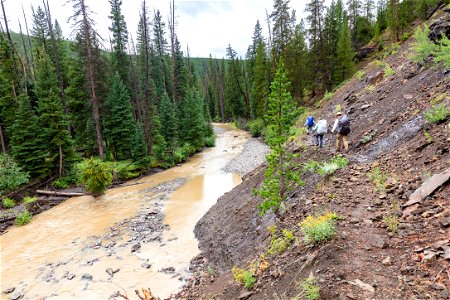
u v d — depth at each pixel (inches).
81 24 1025.5
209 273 386.6
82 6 1008.2
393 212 243.3
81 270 448.5
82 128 1327.5
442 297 144.7
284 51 1555.1
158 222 623.2
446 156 277.1
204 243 491.8
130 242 535.8
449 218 201.3
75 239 568.1
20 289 410.3
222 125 2866.6
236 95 2719.0
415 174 286.0
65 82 1517.0
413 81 514.9
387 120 458.3
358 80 928.3
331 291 171.2
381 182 305.0
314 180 388.2
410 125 388.5
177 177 1040.2
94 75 1119.0
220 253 424.8
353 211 267.3
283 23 1557.6
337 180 351.9
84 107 1304.1
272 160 334.6
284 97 324.8
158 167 1185.4
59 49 1546.5
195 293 339.6
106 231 596.7
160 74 2042.3
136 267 445.1
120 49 1461.6
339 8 2026.3
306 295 181.3
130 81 1480.1
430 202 230.2
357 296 160.9
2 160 853.2
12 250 535.2
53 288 406.6
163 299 357.4
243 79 2728.8
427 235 197.0
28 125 926.4
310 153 514.0
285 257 250.4
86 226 631.8
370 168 353.4
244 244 387.9
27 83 1254.9
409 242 197.6
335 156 439.5
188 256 465.1
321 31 1438.2
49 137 957.8
